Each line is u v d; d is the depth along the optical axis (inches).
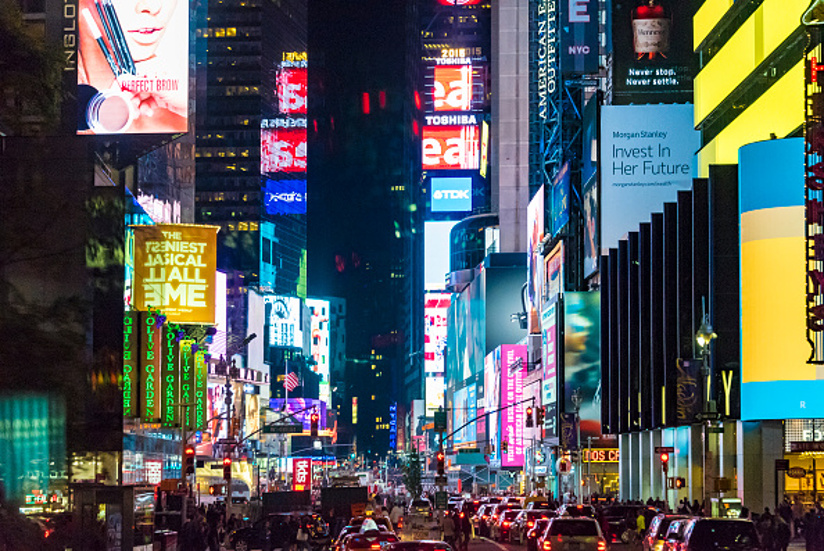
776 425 2647.6
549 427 5447.8
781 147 2588.6
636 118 4421.8
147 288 3324.3
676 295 3193.9
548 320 5565.9
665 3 4542.3
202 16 7357.3
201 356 3449.8
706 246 2933.1
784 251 2561.5
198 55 7652.6
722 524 1256.2
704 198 2950.3
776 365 2554.1
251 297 7253.9
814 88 2206.0
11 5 823.1
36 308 804.0
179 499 2524.6
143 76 2832.2
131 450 2674.7
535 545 1946.4
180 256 3344.0
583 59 5433.1
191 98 5167.3
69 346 810.8
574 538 1630.2
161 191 4534.9
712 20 3444.9
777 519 1806.1
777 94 2972.4
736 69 3235.7
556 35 5757.9
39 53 826.2
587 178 4808.1
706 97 3548.2
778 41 2883.9
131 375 2677.2
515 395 7160.4
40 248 837.8
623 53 4534.9
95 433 2314.2
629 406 3703.3
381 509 3006.9
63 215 855.7
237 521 2869.1
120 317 2368.4
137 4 2849.4
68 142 1541.6
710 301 2832.2
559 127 5482.3
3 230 830.5
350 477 4079.7
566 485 4879.4
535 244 6304.1
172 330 3097.9
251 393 6540.4
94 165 1656.0
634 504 2842.0
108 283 2354.8
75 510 1294.3
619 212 4399.6
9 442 860.6
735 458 2780.5
